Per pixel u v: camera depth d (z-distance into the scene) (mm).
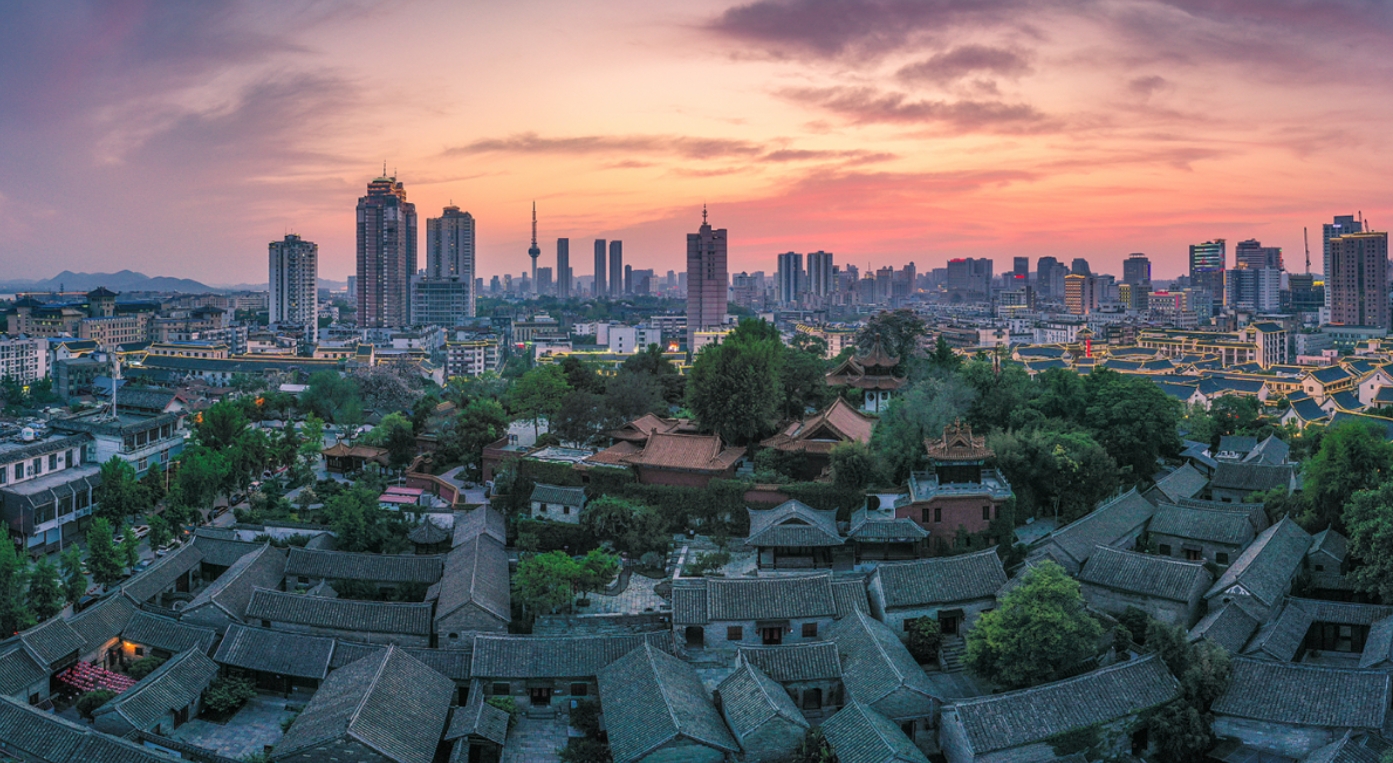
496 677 75062
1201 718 66312
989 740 62812
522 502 107375
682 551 96438
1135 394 110438
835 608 78875
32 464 116750
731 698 68875
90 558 96562
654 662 72000
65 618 81938
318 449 132250
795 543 89125
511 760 69188
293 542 101500
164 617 84062
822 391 130375
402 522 104125
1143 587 78562
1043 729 63656
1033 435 100312
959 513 90688
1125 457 108562
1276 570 78375
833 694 72688
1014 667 69625
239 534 103312
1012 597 72438
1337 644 76062
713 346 120688
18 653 76562
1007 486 91875
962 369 123562
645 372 144125
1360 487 85938
